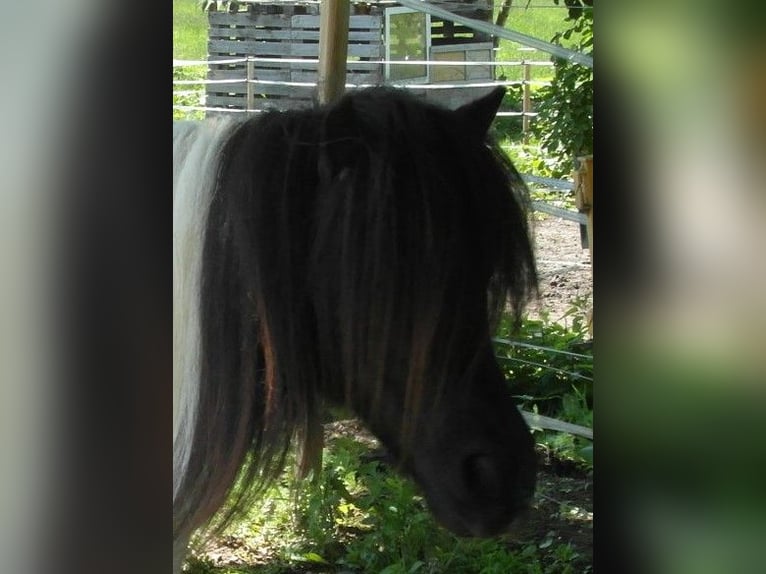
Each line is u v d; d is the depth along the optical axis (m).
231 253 1.77
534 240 1.88
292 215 1.72
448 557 2.09
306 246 1.74
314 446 1.90
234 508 1.89
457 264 1.67
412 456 1.79
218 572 1.94
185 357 1.85
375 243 1.65
